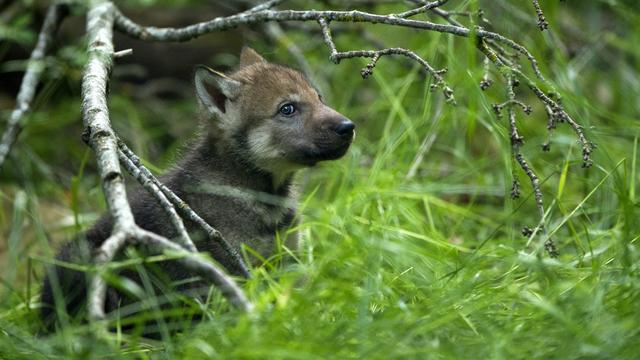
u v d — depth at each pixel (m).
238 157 10.96
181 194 10.69
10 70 16.31
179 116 17.20
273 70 11.32
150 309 9.53
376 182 12.20
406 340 7.43
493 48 10.96
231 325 8.02
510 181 11.54
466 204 13.64
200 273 7.66
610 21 16.72
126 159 8.82
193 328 9.02
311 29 16.33
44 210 14.25
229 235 10.38
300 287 9.39
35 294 11.23
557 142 12.70
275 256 9.60
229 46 17.67
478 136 15.33
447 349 7.37
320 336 7.60
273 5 11.52
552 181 12.63
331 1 15.14
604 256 9.53
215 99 11.30
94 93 9.67
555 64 13.68
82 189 14.77
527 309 8.20
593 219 11.67
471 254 9.76
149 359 8.36
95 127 8.98
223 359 7.32
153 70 17.62
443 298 8.32
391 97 13.62
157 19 17.16
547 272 8.55
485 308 8.23
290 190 11.38
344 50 16.50
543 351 7.46
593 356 7.17
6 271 12.65
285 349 7.27
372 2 15.12
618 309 7.85
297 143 10.80
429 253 9.35
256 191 10.99
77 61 13.66
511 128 9.08
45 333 9.86
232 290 7.59
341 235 10.00
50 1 16.55
